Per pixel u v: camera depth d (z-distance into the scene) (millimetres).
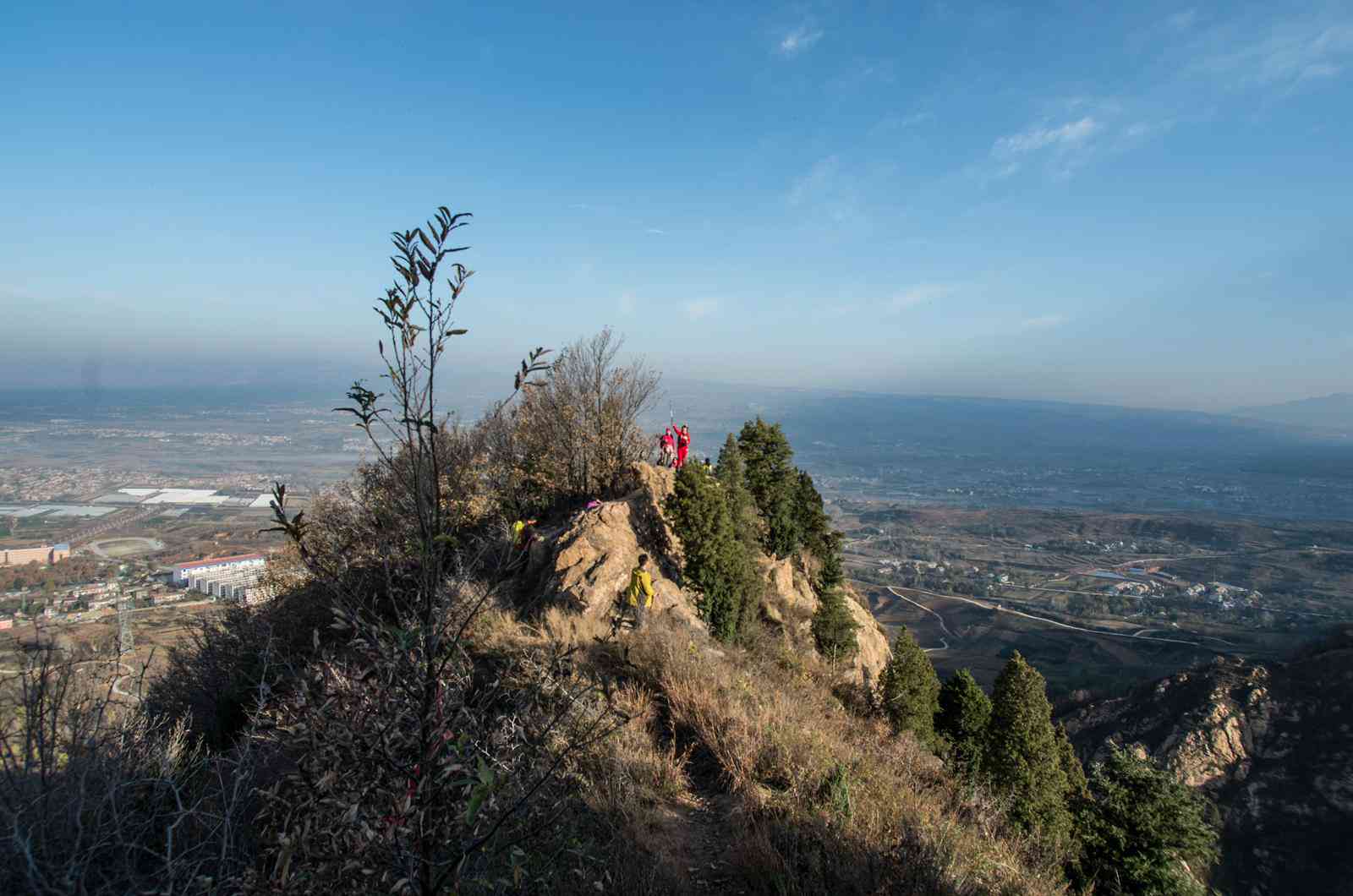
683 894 4891
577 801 5578
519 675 4703
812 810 6152
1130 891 15758
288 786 3010
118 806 3324
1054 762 16859
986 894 5469
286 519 2969
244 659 8852
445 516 3158
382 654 2926
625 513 15117
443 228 2871
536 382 3027
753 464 19266
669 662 9297
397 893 2766
